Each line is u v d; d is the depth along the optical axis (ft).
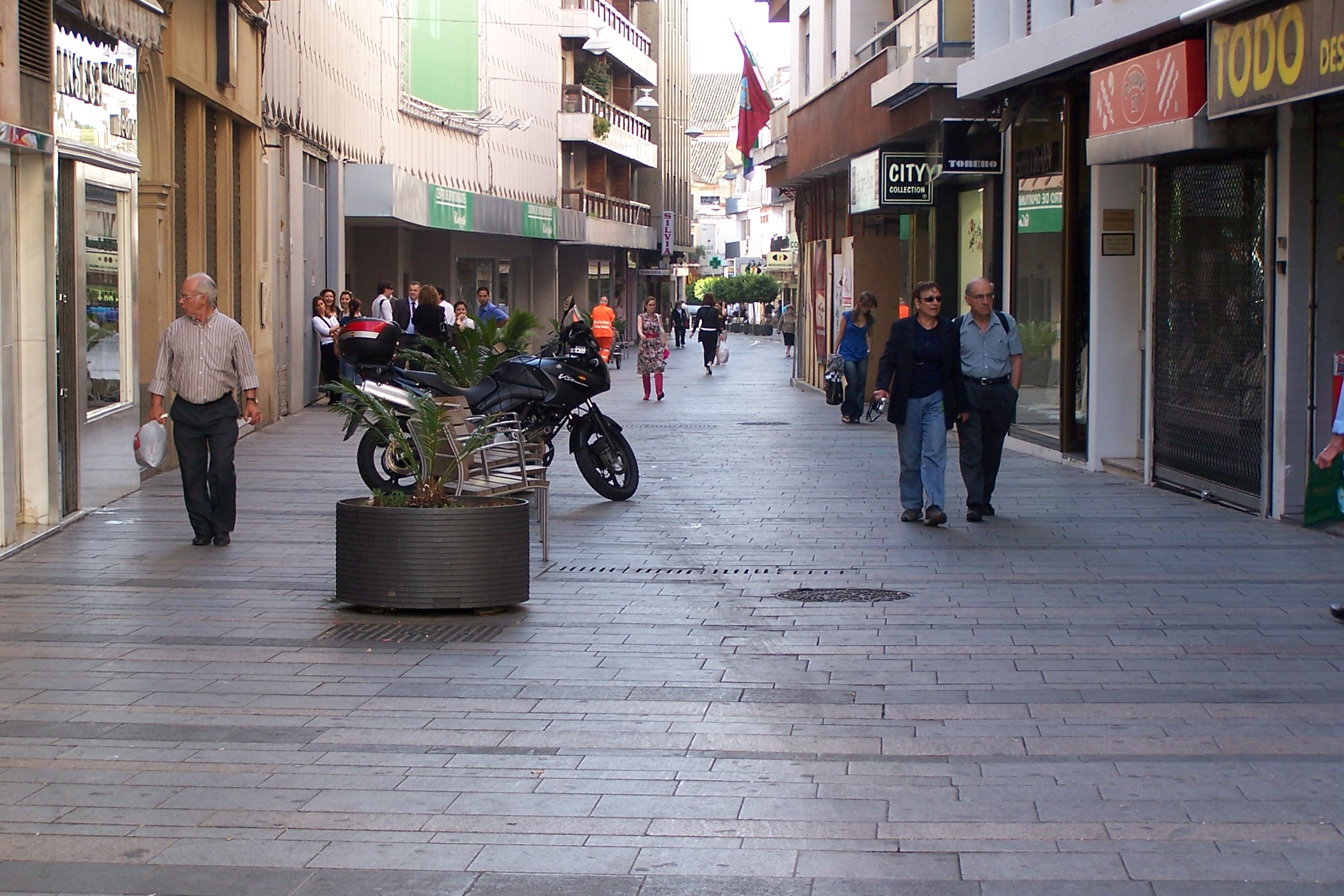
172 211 51.39
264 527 37.76
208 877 15.05
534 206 141.90
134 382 44.55
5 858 15.55
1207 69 37.35
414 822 16.63
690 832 16.25
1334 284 37.55
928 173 68.03
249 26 63.00
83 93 38.91
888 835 16.11
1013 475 49.21
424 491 28.17
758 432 66.39
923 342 38.19
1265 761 18.53
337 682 22.65
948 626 26.58
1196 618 26.96
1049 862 15.24
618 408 80.79
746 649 24.89
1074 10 50.39
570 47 170.09
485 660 24.09
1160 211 44.88
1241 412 40.45
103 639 25.38
